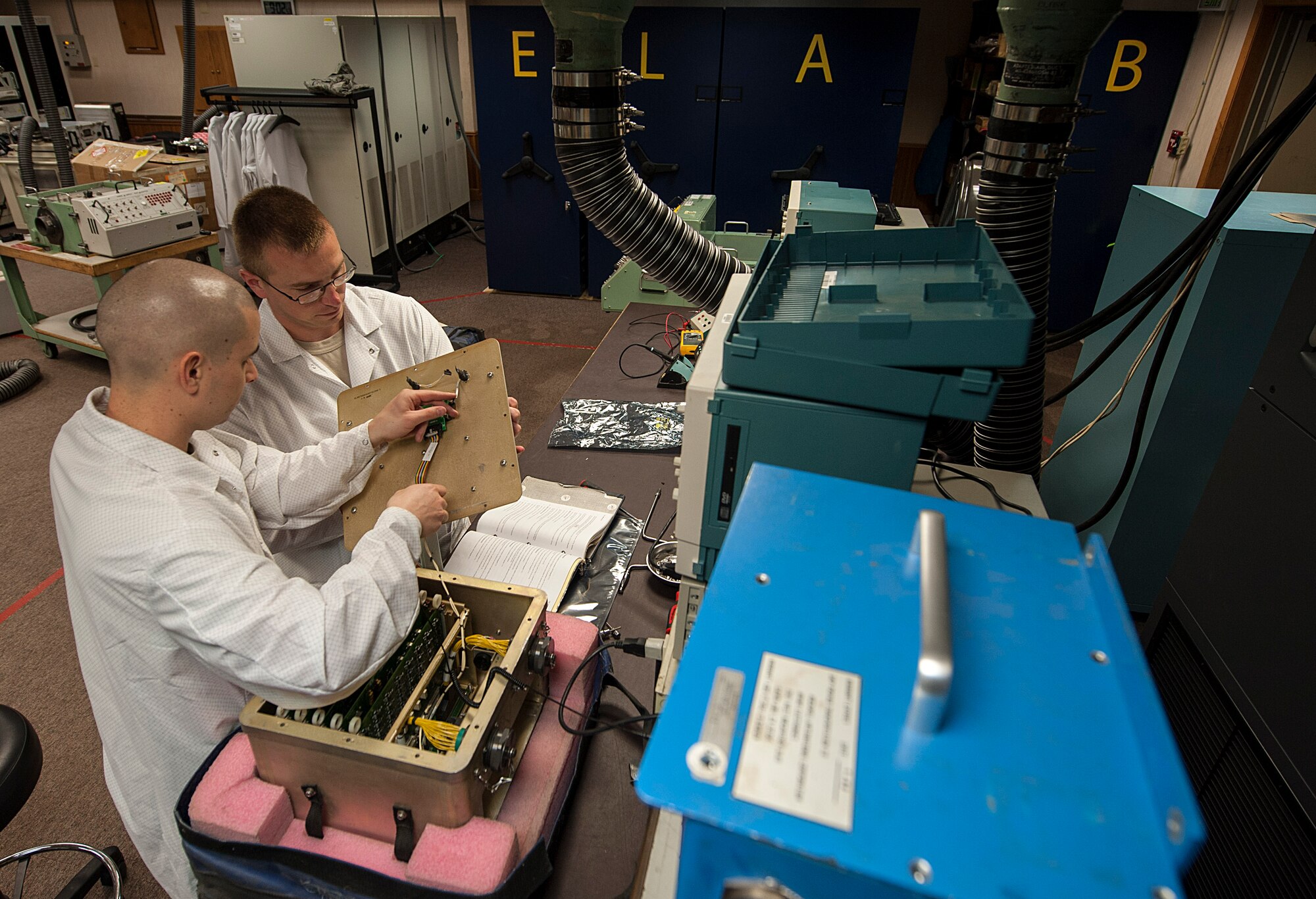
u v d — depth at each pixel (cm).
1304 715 83
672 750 45
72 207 323
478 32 402
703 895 47
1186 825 40
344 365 152
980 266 88
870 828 41
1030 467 129
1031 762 44
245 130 416
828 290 83
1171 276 118
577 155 148
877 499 66
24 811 164
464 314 449
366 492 123
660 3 446
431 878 77
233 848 81
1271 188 335
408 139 509
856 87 386
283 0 568
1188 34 349
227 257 461
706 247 164
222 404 97
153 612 86
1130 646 49
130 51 650
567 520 144
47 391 347
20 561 242
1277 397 93
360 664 83
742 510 65
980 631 53
